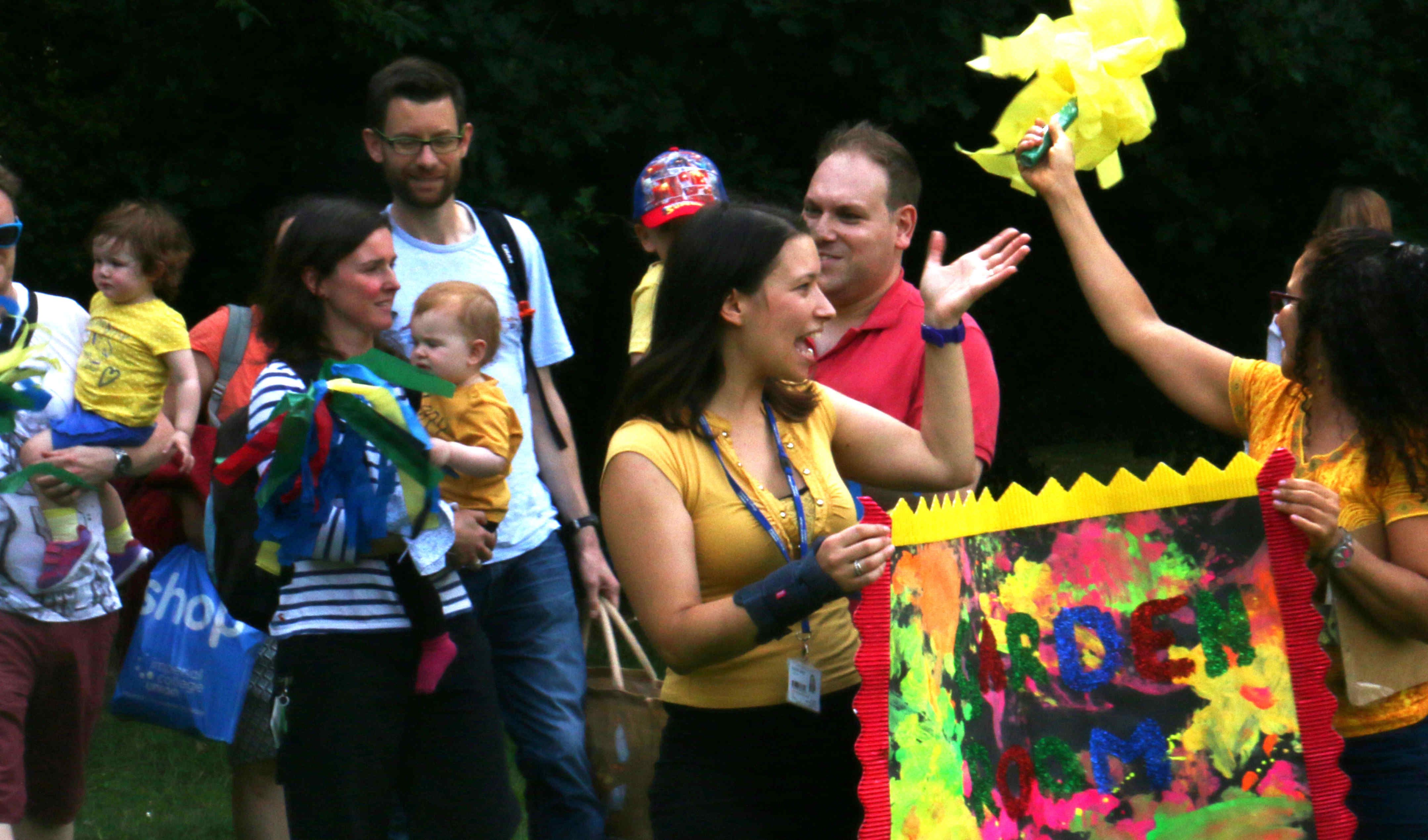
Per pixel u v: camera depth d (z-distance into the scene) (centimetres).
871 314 635
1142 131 533
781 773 466
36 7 1448
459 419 645
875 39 1498
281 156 1491
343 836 547
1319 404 495
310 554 533
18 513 650
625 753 675
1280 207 1808
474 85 1430
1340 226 881
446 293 647
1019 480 1947
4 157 1390
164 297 775
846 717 479
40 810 689
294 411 518
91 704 684
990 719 445
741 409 470
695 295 459
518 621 705
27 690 644
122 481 775
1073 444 2002
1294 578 439
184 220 1448
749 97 1592
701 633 426
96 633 677
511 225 750
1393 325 462
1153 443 1948
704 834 459
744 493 457
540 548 714
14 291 692
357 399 520
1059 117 533
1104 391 1944
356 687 553
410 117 698
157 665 716
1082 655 459
